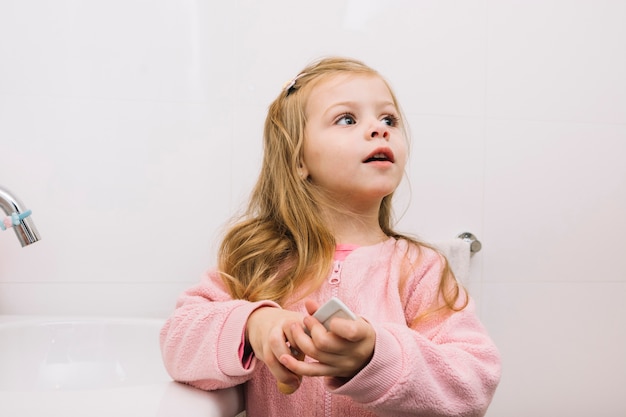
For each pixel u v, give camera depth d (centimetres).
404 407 51
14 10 97
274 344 49
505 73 109
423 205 106
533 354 110
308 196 73
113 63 100
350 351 48
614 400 112
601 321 112
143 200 100
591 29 112
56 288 98
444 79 107
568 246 111
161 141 100
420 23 107
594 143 112
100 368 91
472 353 60
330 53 104
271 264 73
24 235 86
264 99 102
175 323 63
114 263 99
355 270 69
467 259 101
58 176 98
